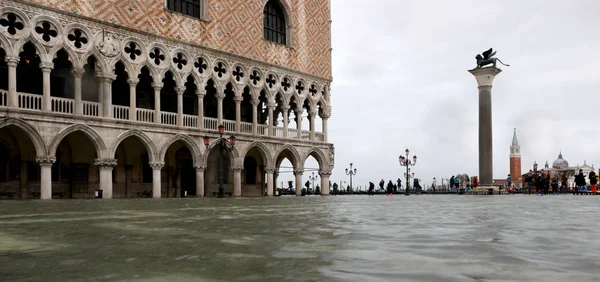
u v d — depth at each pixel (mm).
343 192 71188
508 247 5246
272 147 44281
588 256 4609
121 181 37406
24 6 28344
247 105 47219
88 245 5398
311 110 49312
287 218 10172
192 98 42250
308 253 4758
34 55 32000
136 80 33875
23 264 4102
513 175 167500
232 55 41000
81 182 34531
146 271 3758
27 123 27859
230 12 41219
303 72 48156
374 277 3529
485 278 3510
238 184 41156
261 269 3852
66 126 29641
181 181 41906
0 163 31062
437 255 4641
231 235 6500
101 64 31812
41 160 28484
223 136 39688
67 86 33938
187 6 38875
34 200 27141
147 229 7457
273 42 45094
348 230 7223
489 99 46219
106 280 3395
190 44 37688
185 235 6496
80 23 30922
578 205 17766
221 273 3678
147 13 34875
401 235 6484
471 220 9484
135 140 37938
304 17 49094
